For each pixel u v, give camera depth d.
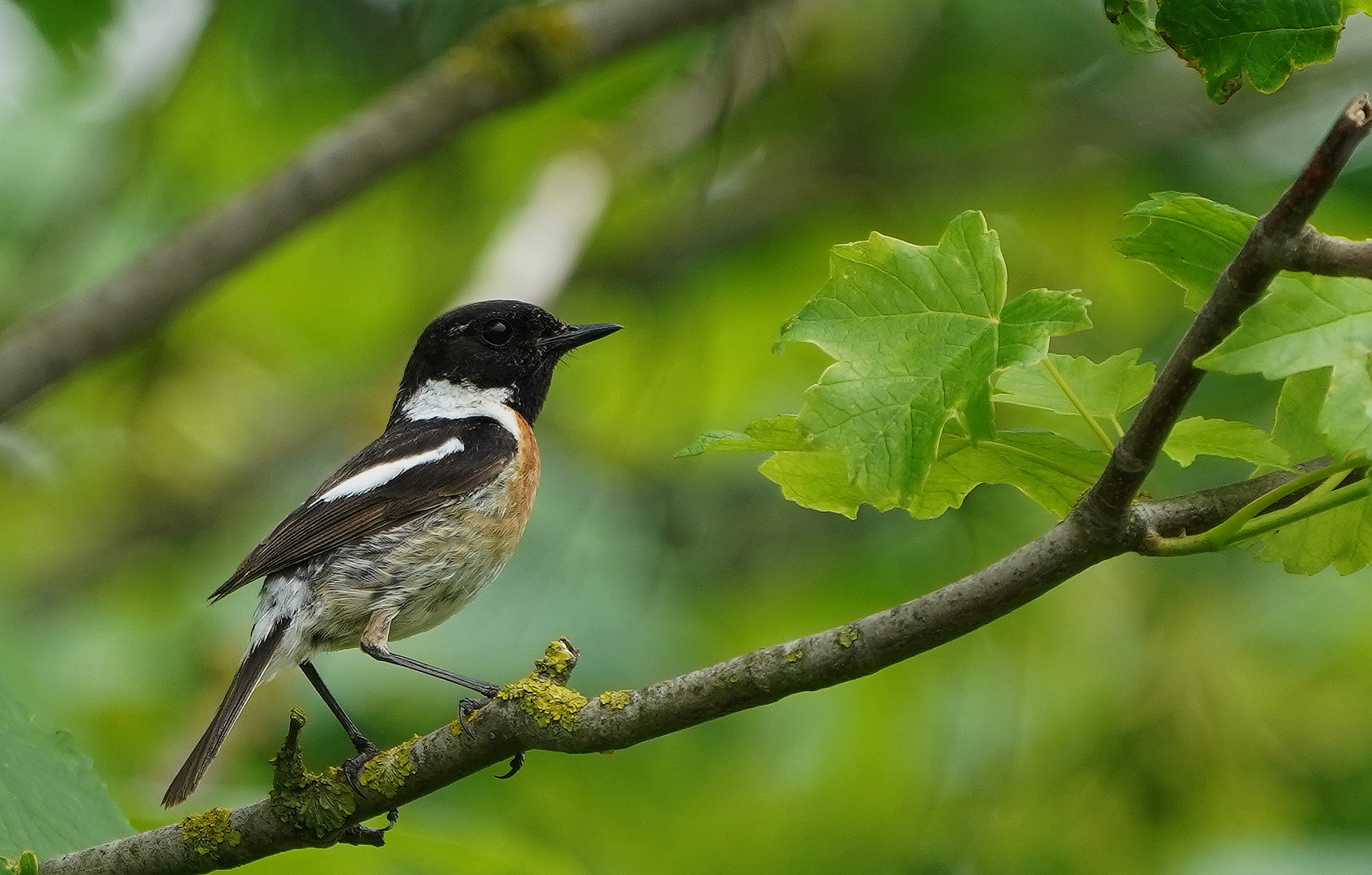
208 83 14.78
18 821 6.08
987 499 13.34
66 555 15.68
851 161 16.72
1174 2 4.81
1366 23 15.61
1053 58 15.33
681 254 16.88
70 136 14.73
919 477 4.65
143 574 15.12
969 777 12.58
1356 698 11.75
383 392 15.73
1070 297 4.66
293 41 14.44
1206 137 15.78
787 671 5.44
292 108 15.07
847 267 4.88
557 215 14.53
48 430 16.47
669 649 11.84
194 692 11.81
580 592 12.01
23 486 16.08
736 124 16.44
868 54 16.17
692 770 12.75
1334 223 13.83
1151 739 11.48
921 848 12.33
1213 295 4.50
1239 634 11.98
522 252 14.15
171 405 16.58
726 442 5.27
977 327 4.74
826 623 13.65
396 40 14.45
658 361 16.58
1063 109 16.23
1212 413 11.91
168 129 15.09
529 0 14.21
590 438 14.88
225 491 15.98
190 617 12.59
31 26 12.22
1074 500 5.59
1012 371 5.32
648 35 12.18
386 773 6.22
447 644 11.42
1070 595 12.34
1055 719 12.47
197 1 14.02
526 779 12.27
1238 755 11.37
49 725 6.61
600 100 16.11
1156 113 15.98
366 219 16.36
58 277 15.15
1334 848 9.68
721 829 12.55
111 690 11.59
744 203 16.84
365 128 11.58
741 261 17.05
